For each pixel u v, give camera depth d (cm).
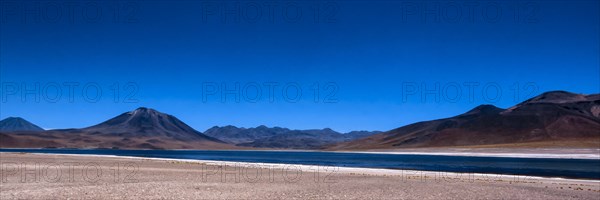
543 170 6800
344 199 2662
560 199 2944
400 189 3244
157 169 4900
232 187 3112
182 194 2673
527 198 2934
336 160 11812
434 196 2902
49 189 2684
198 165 6106
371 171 5675
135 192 2678
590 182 4519
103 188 2809
